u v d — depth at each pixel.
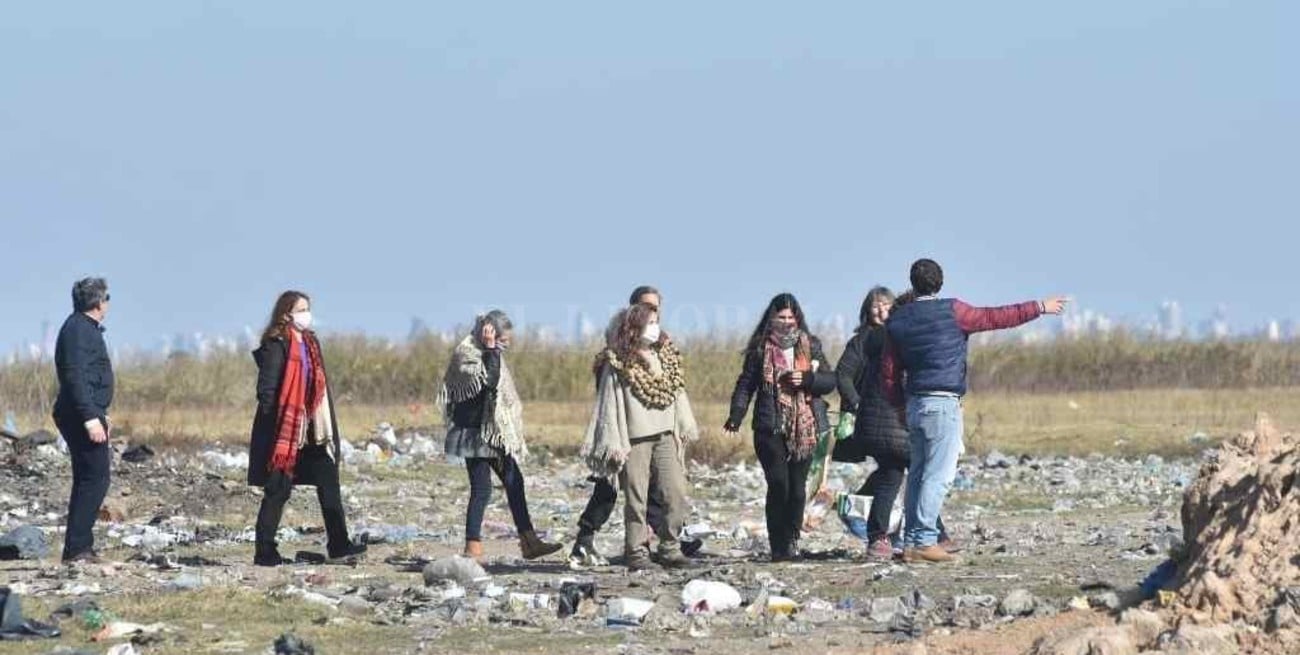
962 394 58.06
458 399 61.66
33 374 134.75
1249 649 39.28
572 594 49.38
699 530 73.19
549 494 92.25
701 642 44.72
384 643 45.12
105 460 60.38
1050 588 51.59
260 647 44.31
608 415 58.75
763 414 60.62
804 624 46.66
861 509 63.19
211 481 87.31
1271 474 43.34
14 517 77.62
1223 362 175.88
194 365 153.00
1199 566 42.94
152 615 48.31
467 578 54.88
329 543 62.19
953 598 49.56
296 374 60.72
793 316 61.06
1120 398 155.75
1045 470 106.25
